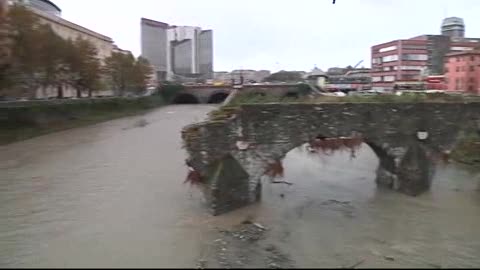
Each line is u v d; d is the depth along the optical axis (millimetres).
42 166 48375
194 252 24234
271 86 71250
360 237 27234
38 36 75562
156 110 133875
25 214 31703
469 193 36625
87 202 34281
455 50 171000
